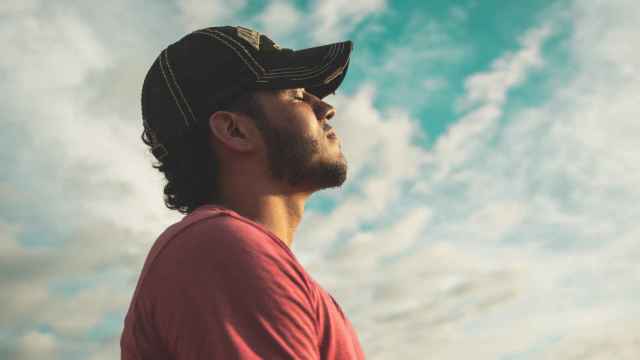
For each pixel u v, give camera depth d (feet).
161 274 5.34
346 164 6.94
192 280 5.12
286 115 6.73
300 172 6.61
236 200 6.52
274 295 5.06
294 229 6.76
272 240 5.60
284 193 6.68
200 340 4.91
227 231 5.34
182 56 6.89
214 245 5.24
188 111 6.74
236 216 5.60
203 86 6.72
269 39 7.18
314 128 6.80
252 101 6.71
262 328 4.89
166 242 5.54
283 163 6.58
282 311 5.02
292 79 6.75
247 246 5.26
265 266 5.19
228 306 4.95
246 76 6.71
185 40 7.06
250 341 4.83
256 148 6.63
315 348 5.19
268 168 6.59
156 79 7.01
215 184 6.69
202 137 6.73
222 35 6.89
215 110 6.69
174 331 5.11
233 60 6.75
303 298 5.31
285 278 5.25
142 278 5.63
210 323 4.91
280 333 4.93
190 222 5.59
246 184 6.54
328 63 6.84
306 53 6.91
